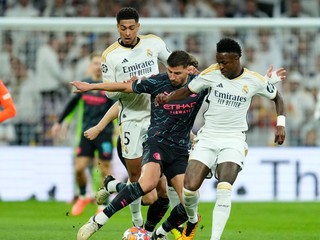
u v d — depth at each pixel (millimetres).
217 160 20672
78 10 46750
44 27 38562
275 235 26109
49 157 38312
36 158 38344
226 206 20047
